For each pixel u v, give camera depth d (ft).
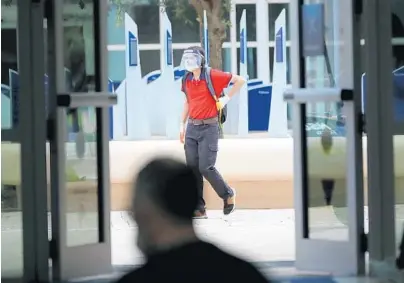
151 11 153.79
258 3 151.64
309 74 45.52
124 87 136.46
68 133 43.39
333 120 44.52
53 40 42.37
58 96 42.39
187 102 60.70
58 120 42.50
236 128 141.59
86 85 44.65
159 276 15.40
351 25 42.83
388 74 42.55
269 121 141.08
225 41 153.58
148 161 16.70
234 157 86.53
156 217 15.93
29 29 41.27
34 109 41.63
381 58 42.63
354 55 42.88
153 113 144.87
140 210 16.02
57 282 42.80
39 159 41.91
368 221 43.80
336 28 43.98
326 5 44.37
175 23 157.58
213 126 59.41
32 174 41.73
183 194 16.02
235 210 68.54
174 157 17.15
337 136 44.42
